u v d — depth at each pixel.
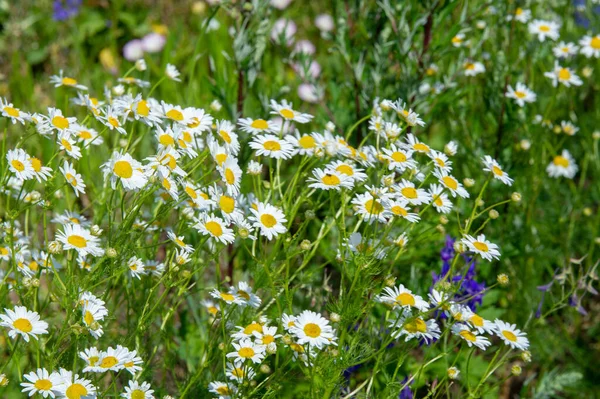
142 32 2.96
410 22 2.08
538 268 2.14
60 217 1.85
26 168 1.73
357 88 2.09
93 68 2.80
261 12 2.03
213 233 1.78
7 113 1.75
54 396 1.70
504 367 2.09
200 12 2.99
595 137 2.20
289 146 1.84
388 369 1.95
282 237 1.81
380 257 1.78
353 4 2.12
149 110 1.81
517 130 2.20
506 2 2.15
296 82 2.42
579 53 2.32
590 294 2.18
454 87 2.12
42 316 1.81
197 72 2.49
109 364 1.73
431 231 2.03
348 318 1.76
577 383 2.09
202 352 1.97
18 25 2.84
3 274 1.83
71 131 1.79
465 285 1.95
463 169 2.19
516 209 2.15
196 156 1.81
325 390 1.77
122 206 1.75
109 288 1.82
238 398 1.77
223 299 1.80
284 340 1.74
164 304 1.90
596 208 2.31
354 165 1.84
